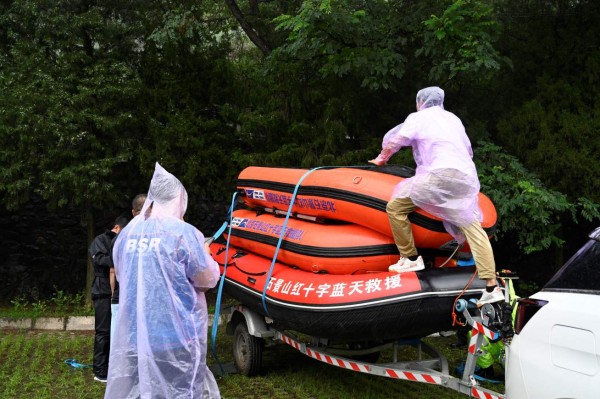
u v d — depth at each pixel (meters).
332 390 6.02
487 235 5.01
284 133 9.83
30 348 7.59
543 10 9.61
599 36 9.16
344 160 8.95
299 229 5.79
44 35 9.10
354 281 4.95
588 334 3.02
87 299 9.53
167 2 10.12
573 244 10.20
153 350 3.67
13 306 9.97
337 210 5.39
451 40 8.16
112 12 9.89
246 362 6.43
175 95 9.76
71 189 8.88
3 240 11.18
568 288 3.31
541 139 8.77
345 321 4.86
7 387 6.03
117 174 9.75
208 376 4.11
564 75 9.32
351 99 9.22
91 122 8.97
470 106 9.80
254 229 6.53
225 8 11.13
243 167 9.56
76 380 6.26
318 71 9.28
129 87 9.00
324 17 8.22
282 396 5.91
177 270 3.80
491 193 8.20
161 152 9.29
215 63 10.09
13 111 8.48
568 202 8.60
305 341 6.02
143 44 10.06
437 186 4.55
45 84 8.56
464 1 8.02
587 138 8.53
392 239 5.05
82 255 11.31
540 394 3.22
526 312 3.43
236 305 6.64
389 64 8.45
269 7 10.56
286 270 5.82
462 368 6.09
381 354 7.23
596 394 2.92
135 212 5.73
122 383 3.72
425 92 5.07
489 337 4.32
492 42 8.68
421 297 4.57
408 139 4.86
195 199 10.45
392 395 5.89
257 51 12.00
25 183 8.62
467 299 4.70
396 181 5.11
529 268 10.64
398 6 8.98
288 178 6.17
